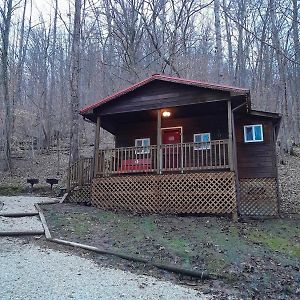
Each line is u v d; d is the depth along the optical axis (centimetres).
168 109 1374
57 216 1055
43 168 2186
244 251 833
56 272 649
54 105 3328
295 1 915
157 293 598
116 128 1594
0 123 2384
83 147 2695
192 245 848
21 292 542
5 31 2186
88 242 848
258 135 1441
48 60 3553
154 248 822
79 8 1811
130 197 1259
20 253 745
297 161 2262
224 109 1382
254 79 3081
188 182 1205
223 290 644
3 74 2111
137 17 2420
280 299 618
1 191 1609
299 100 2989
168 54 2298
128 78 2403
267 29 2402
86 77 3281
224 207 1148
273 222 1162
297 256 830
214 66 2792
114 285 614
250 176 1413
